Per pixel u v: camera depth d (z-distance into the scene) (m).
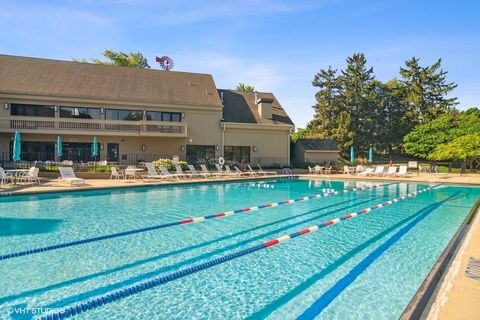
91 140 28.16
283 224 9.87
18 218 10.29
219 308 4.57
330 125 52.09
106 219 10.34
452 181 22.69
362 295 4.98
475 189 20.34
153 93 30.14
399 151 57.81
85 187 16.44
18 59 28.80
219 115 31.53
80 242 7.63
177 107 30.06
